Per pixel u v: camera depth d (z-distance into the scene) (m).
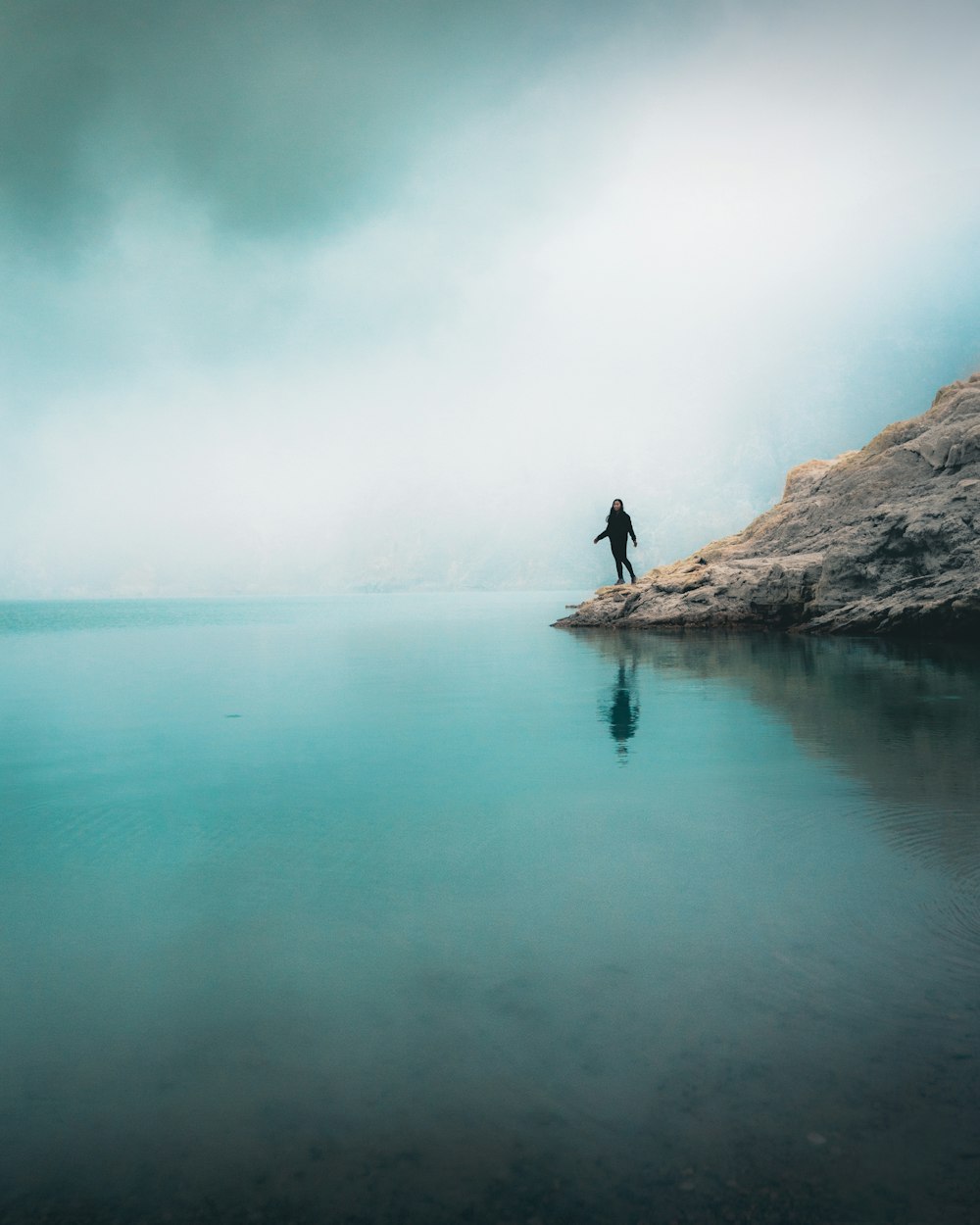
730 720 5.80
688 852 3.00
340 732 5.73
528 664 10.13
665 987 1.99
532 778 4.22
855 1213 1.29
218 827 3.44
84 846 3.22
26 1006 1.96
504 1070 1.67
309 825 3.45
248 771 4.52
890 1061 1.68
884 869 2.78
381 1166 1.41
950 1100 1.55
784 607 15.38
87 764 4.77
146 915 2.51
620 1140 1.47
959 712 5.95
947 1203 1.31
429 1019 1.87
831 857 2.91
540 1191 1.35
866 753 4.61
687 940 2.25
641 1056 1.71
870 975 2.04
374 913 2.49
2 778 4.43
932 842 3.05
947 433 15.77
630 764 4.49
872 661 9.63
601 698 7.15
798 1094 1.58
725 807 3.59
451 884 2.72
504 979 2.05
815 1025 1.81
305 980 2.07
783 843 3.08
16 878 2.86
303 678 9.23
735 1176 1.37
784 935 2.28
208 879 2.82
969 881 2.66
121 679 9.39
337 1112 1.55
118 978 2.10
